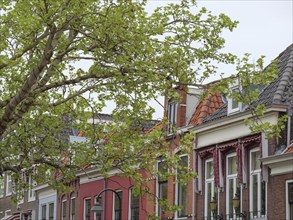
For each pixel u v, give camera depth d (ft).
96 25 59.82
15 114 63.52
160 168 105.91
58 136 75.56
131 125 69.46
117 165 69.51
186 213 100.37
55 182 76.23
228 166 91.56
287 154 77.87
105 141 75.25
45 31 62.08
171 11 60.95
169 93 61.82
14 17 62.13
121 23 59.06
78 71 66.80
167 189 105.19
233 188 90.27
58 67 60.95
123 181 117.60
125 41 59.93
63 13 58.75
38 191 153.28
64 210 140.87
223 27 60.34
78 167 73.56
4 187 171.94
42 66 60.23
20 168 72.13
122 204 117.50
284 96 83.76
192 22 60.80
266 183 82.28
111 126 71.67
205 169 96.43
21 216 160.76
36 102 65.77
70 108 73.46
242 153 87.35
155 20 60.59
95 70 62.08
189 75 60.64
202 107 100.63
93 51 62.13
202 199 96.48
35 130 74.90
